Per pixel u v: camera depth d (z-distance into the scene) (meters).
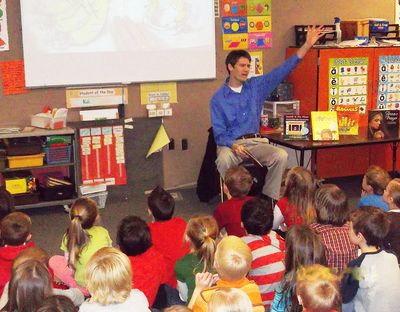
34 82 5.55
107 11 5.71
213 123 5.19
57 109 5.43
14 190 5.27
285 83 6.33
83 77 5.71
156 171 6.15
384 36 6.53
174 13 5.94
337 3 6.64
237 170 3.82
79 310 2.30
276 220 3.66
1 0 5.36
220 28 6.19
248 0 6.25
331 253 2.93
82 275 3.11
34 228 5.05
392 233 3.08
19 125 5.58
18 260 2.44
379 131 5.57
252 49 6.35
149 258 2.89
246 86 5.25
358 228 2.76
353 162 6.38
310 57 6.08
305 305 2.11
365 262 2.70
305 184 3.60
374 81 6.22
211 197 5.66
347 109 5.69
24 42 5.46
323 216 3.10
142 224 2.93
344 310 2.75
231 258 2.42
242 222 3.09
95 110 5.76
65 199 5.46
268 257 2.89
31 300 2.23
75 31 5.62
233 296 1.99
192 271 2.83
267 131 5.93
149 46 5.90
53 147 5.39
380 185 3.81
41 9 5.48
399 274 2.67
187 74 6.08
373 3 6.80
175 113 6.14
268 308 2.87
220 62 6.25
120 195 6.02
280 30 6.45
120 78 5.84
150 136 6.05
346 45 6.07
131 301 2.32
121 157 5.92
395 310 2.62
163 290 2.94
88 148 5.77
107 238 3.29
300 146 5.18
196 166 6.35
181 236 3.28
